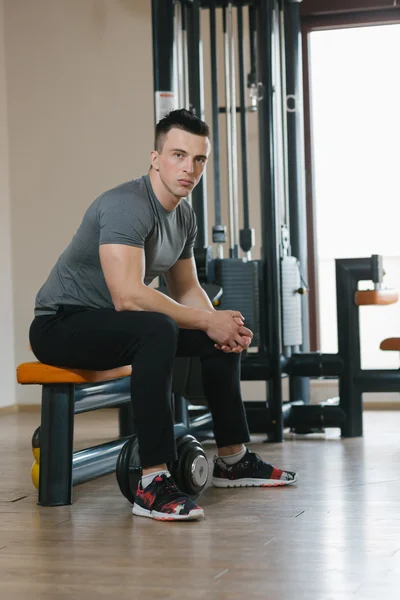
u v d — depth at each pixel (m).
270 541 2.37
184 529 2.54
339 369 4.82
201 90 4.79
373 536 2.41
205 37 6.51
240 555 2.22
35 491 3.31
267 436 4.83
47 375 2.91
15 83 7.07
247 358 4.70
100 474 3.28
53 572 2.10
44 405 2.99
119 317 2.77
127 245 2.78
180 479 2.89
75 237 2.92
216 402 3.15
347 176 6.58
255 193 6.48
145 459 2.72
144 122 6.83
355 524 2.57
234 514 2.74
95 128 6.93
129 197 2.81
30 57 7.04
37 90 7.03
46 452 2.99
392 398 6.36
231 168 4.84
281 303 4.84
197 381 3.12
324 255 6.65
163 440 2.71
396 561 2.14
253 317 4.62
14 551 2.32
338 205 6.60
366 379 4.79
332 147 6.60
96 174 6.93
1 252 6.95
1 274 6.95
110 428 5.65
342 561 2.15
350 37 6.56
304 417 4.84
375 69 6.53
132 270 2.78
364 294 4.75
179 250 3.06
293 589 1.91
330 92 6.59
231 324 2.92
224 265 4.64
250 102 6.43
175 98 4.61
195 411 4.86
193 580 2.00
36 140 7.03
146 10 6.84
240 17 4.92
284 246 4.93
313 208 6.62
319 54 6.61
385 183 6.52
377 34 6.52
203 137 2.83
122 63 6.88
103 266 2.80
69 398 3.00
